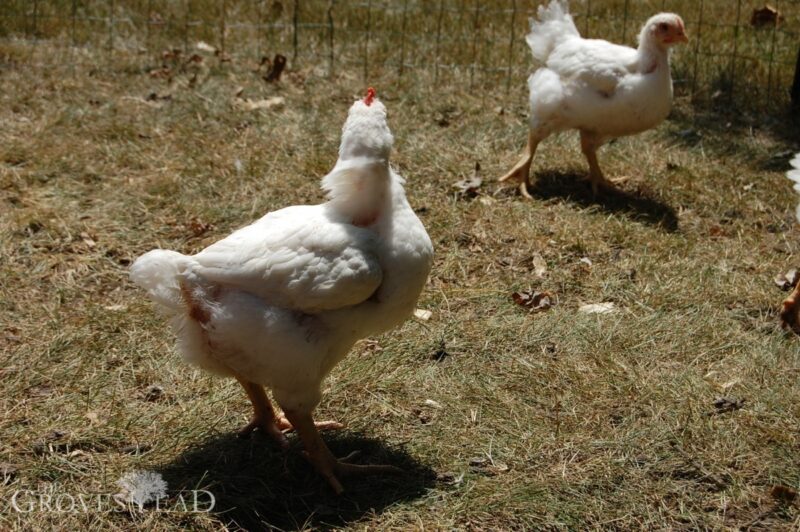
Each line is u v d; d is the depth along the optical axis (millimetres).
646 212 2758
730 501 1938
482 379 2178
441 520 1892
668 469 1987
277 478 1975
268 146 2988
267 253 1854
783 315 2332
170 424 2049
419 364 2221
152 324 2297
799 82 3303
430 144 3021
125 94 3266
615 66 2711
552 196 2820
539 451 2016
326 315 1874
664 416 2088
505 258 2555
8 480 1928
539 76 2812
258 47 3596
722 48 3645
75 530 1849
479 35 3709
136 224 2635
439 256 2557
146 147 2965
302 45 3627
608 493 1946
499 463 1995
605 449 2021
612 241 2621
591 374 2184
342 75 3445
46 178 2795
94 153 2918
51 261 2467
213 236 2609
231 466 1982
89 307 2342
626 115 2723
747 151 3059
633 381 2160
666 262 2543
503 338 2283
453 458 2006
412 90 3346
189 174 2834
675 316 2354
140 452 2006
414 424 2078
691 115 3281
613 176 2924
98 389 2131
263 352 1866
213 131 3072
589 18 3729
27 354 2195
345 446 2037
